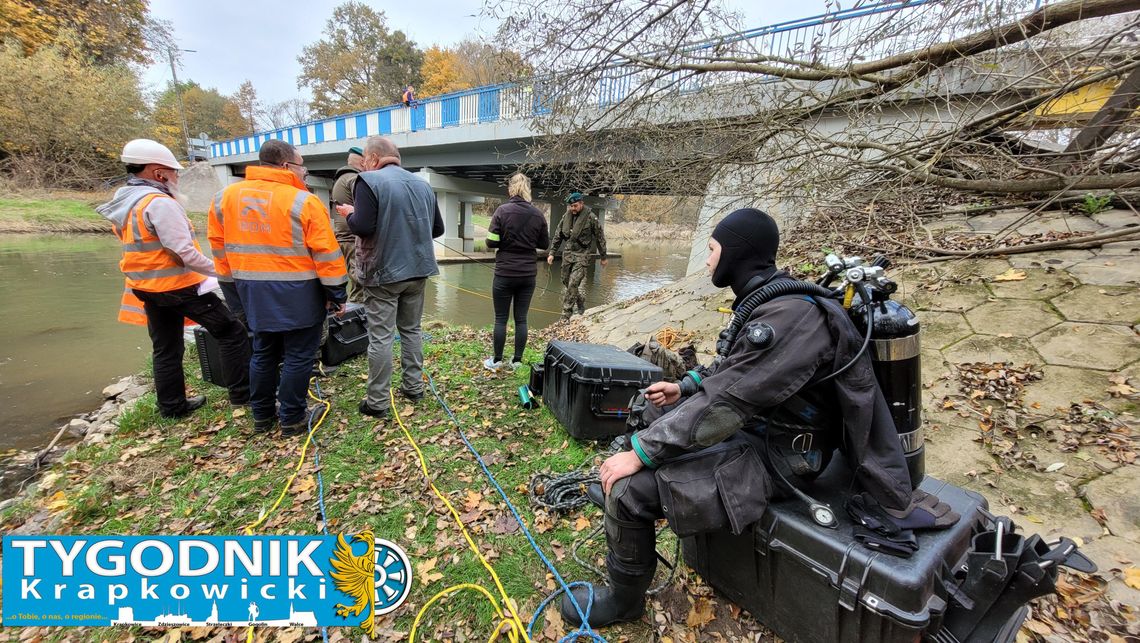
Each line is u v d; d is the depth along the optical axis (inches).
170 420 129.3
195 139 2054.6
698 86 235.5
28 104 925.2
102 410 155.9
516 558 82.6
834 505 59.9
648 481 57.4
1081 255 167.8
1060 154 186.2
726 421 51.1
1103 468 96.4
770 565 61.4
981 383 127.3
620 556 63.6
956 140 195.8
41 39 1046.4
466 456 112.3
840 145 216.8
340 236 189.3
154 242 112.2
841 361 51.6
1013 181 194.4
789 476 58.6
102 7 1290.6
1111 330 131.0
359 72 2091.5
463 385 153.0
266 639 68.3
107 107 1023.6
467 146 657.6
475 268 679.1
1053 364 126.7
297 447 115.6
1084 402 113.3
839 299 58.0
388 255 117.8
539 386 140.5
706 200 289.7
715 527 54.2
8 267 447.2
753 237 57.9
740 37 215.6
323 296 117.9
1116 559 79.4
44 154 967.6
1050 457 102.0
